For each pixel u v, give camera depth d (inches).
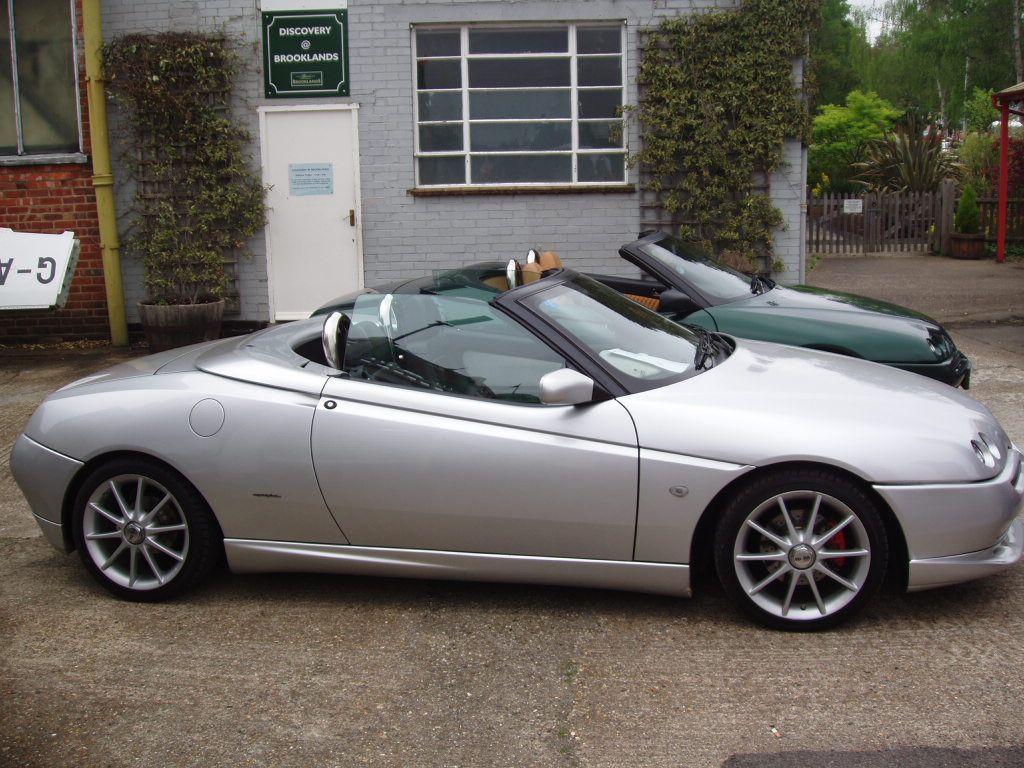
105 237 426.0
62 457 173.0
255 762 125.7
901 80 1660.9
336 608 171.5
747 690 139.4
